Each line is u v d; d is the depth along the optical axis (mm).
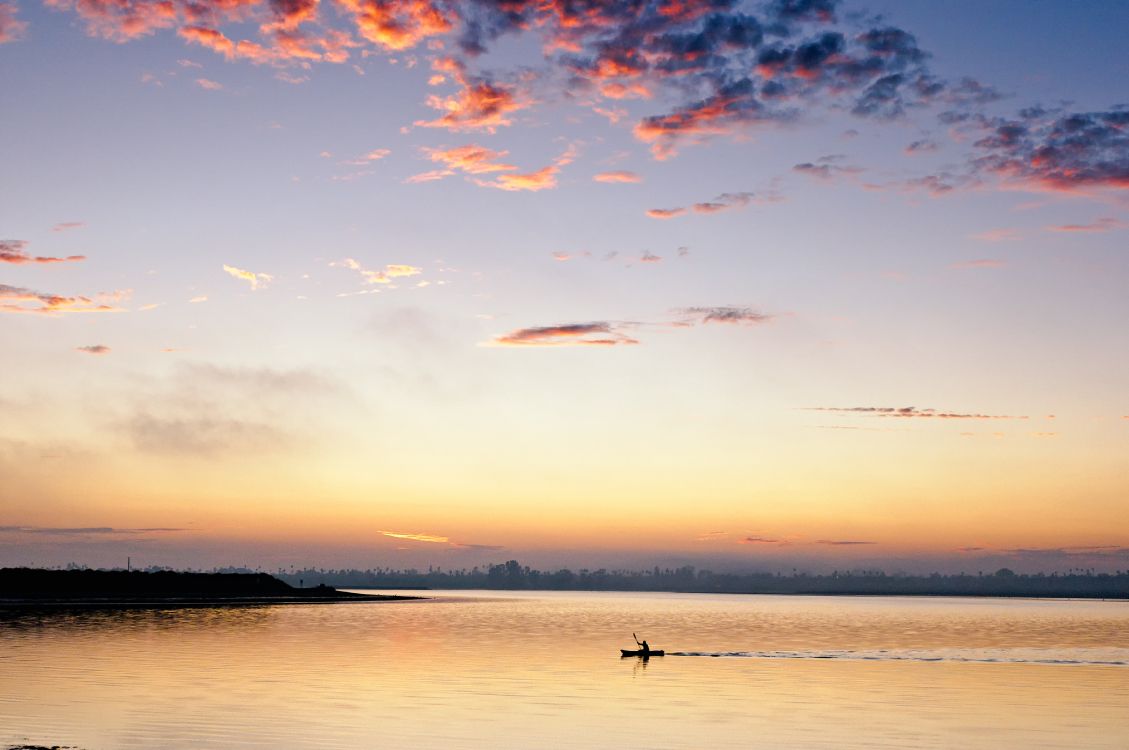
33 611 139125
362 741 38281
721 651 85938
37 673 59000
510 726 42281
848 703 50625
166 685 53906
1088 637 112000
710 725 43344
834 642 101000
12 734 38812
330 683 56094
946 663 74875
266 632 100625
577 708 47812
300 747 37000
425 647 84812
